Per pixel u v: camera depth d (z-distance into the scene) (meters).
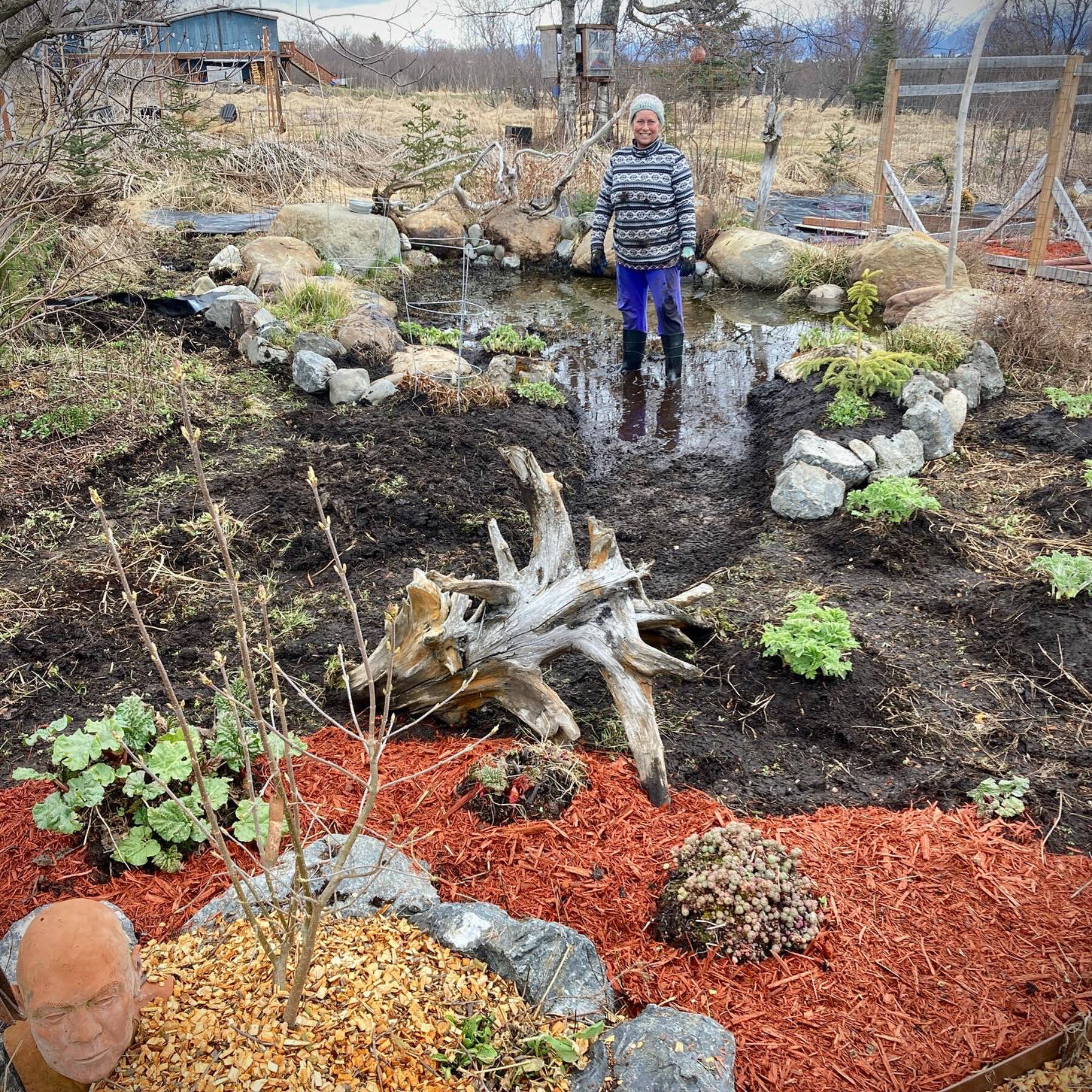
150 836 3.13
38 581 4.88
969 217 12.80
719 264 12.12
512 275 12.58
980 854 3.16
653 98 7.78
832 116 19.19
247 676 2.13
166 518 5.51
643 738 3.56
